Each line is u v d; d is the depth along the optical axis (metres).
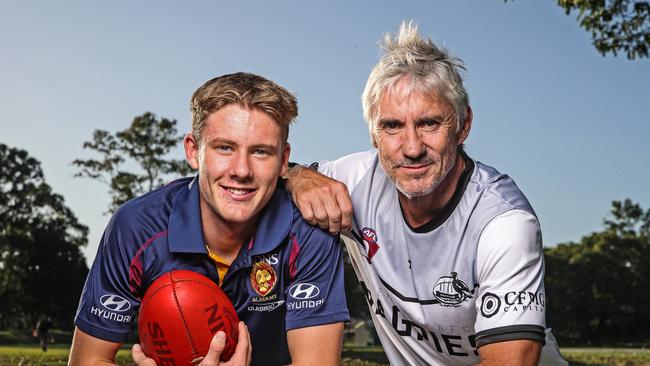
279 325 3.06
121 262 2.79
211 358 2.47
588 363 12.71
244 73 2.68
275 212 2.87
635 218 69.06
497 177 2.93
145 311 2.61
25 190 46.62
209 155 2.59
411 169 2.74
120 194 35.00
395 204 3.10
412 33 2.74
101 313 2.81
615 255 54.19
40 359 13.13
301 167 3.14
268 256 2.86
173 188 2.96
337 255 2.92
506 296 2.58
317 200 2.85
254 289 2.87
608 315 52.44
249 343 2.64
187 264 2.79
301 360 2.80
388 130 2.75
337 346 2.86
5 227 46.16
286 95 2.63
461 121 2.79
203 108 2.61
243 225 2.77
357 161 3.38
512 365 2.52
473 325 2.98
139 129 35.53
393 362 3.54
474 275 2.82
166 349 2.56
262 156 2.59
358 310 35.91
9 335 41.09
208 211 2.77
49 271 46.88
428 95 2.67
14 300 48.34
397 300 3.12
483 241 2.72
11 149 46.50
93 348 2.83
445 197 2.87
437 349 3.22
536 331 2.55
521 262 2.61
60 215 47.84
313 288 2.85
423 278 3.01
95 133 35.19
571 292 52.06
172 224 2.77
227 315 2.61
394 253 3.10
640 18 9.71
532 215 2.73
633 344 47.50
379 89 2.73
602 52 10.01
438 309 3.00
